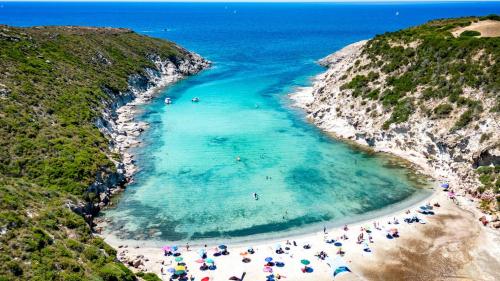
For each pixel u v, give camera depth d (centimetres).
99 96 10312
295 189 6894
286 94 13062
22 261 3872
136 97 12644
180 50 17700
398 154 8119
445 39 9406
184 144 8869
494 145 6581
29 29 12725
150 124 10194
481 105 7331
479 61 8144
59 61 11194
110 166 7081
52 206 5241
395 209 6259
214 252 5303
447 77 8362
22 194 5144
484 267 4891
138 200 6606
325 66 17812
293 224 5934
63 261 4072
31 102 8056
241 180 7225
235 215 6175
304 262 4991
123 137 9125
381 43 10788
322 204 6438
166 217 6138
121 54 14412
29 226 4419
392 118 8444
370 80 9838
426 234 5578
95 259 4462
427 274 4800
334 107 10044
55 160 6588
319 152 8356
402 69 9506
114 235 5691
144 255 5234
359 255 5175
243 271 4912
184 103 12144
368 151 8394
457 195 6550
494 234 5512
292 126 9950
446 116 7662
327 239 5494
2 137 6662
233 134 9431
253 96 12875
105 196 6562
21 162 6344
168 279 4759
